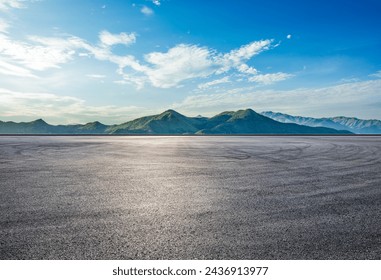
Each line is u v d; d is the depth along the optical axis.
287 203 4.77
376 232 3.49
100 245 3.12
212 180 6.81
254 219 3.95
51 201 4.86
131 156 12.27
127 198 5.09
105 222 3.82
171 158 11.54
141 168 8.74
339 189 5.83
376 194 5.41
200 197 5.18
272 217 4.04
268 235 3.38
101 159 11.09
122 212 4.27
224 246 3.10
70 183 6.42
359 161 10.48
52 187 5.98
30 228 3.58
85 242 3.19
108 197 5.16
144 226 3.67
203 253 2.95
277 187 6.02
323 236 3.36
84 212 4.25
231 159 11.16
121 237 3.32
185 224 3.75
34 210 4.33
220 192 5.57
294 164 9.65
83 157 11.79
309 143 22.94
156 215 4.13
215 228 3.61
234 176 7.36
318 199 5.04
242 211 4.32
